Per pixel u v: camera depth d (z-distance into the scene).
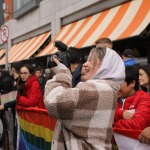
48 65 2.44
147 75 2.79
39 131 3.71
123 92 2.88
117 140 2.56
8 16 19.00
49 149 3.46
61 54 2.55
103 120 2.07
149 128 2.34
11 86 5.55
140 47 7.82
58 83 2.21
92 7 9.73
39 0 13.79
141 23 6.52
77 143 2.07
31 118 3.95
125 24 7.24
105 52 2.22
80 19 10.55
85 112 2.03
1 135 5.32
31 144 4.01
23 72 4.46
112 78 2.15
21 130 4.41
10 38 17.77
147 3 7.08
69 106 2.00
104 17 8.78
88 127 2.06
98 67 2.23
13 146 5.04
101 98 2.05
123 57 4.44
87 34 8.91
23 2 16.08
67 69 2.35
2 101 4.98
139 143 2.41
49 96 2.09
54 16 12.16
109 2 8.86
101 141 2.07
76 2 10.51
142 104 2.60
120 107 2.90
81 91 2.02
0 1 23.98
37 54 12.44
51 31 12.52
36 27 14.08
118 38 6.88
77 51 3.83
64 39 10.22
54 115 2.07
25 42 15.47
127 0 8.09
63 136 2.19
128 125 2.51
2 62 16.89
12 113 5.05
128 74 2.86
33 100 4.28
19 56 14.05
